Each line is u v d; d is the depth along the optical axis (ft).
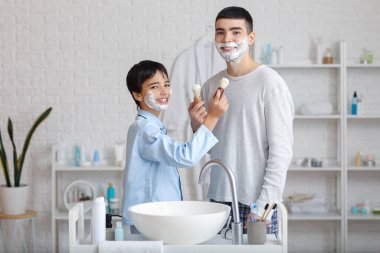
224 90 9.06
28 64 17.11
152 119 8.60
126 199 8.38
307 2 16.88
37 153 17.26
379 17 16.84
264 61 16.81
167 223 7.11
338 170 16.37
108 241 7.34
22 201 16.11
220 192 8.91
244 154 8.74
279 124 8.54
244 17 8.85
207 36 16.79
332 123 17.04
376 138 17.10
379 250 17.21
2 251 16.58
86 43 17.06
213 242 7.70
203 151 8.02
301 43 16.89
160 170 8.43
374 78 16.98
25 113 17.19
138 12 16.99
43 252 17.37
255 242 7.44
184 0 16.93
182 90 16.81
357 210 16.60
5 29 17.03
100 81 17.13
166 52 16.99
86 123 17.21
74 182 16.67
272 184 8.44
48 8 17.02
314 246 17.22
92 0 17.01
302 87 16.98
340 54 16.17
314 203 16.35
